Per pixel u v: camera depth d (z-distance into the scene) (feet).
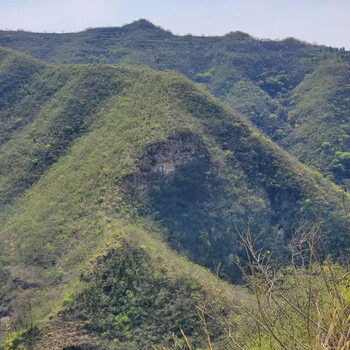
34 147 211.00
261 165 191.31
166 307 114.73
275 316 29.40
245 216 175.42
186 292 117.08
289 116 361.71
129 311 115.85
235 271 160.35
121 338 110.73
